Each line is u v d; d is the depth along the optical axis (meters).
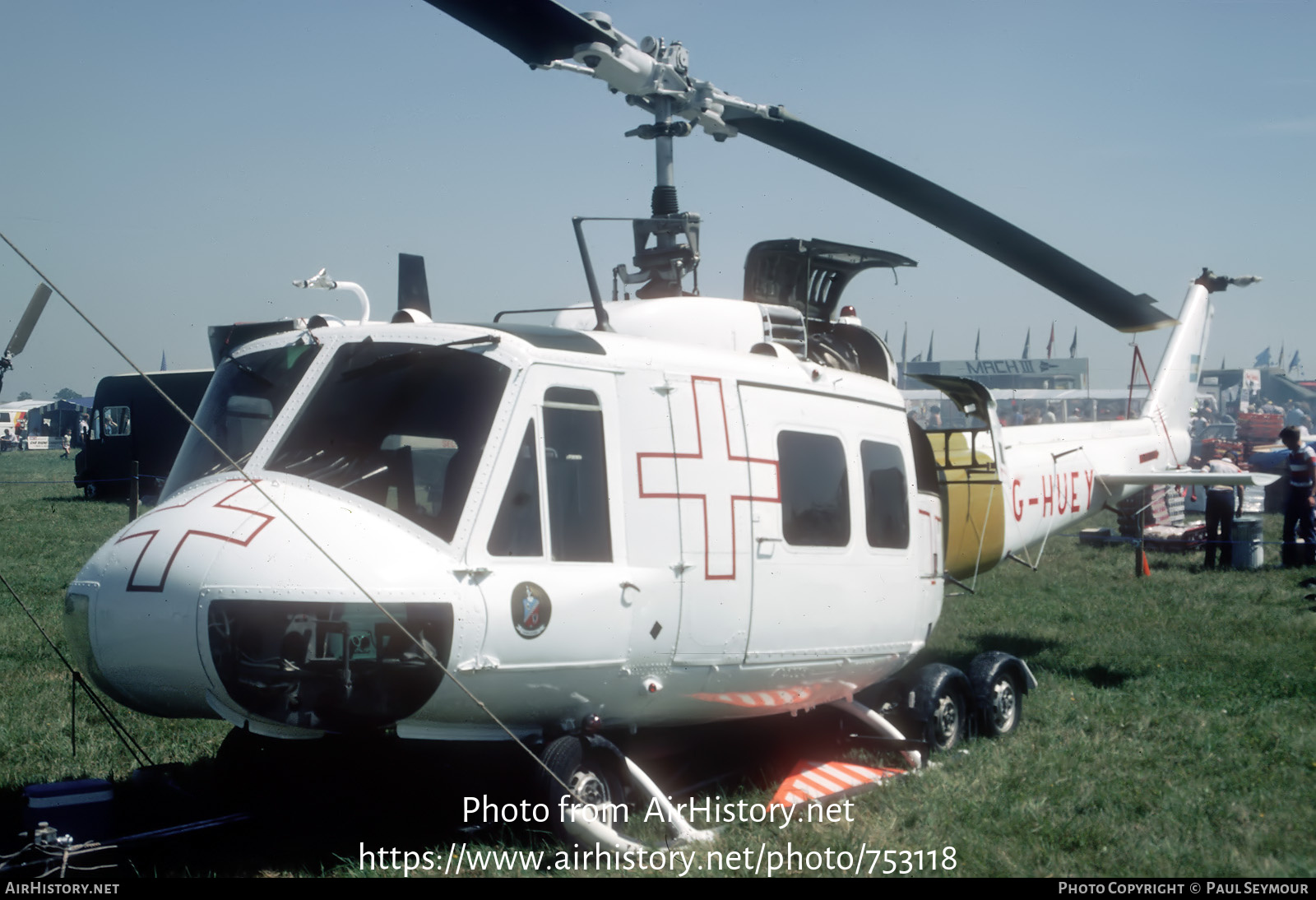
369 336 4.80
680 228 6.02
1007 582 13.27
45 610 10.65
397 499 4.36
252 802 5.09
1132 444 10.46
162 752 6.10
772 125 5.92
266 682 4.09
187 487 4.72
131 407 25.77
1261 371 48.41
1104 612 11.29
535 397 4.57
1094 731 6.80
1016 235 5.80
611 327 5.87
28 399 62.16
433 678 4.19
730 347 5.87
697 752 6.16
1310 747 6.25
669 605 4.86
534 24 4.73
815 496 5.69
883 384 6.56
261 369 4.96
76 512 22.25
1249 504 20.77
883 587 6.09
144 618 4.19
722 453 5.19
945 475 7.69
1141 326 6.30
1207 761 6.00
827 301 7.20
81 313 3.58
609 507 4.73
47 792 4.28
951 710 6.57
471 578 4.22
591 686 4.66
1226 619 10.80
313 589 4.00
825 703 6.15
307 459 4.53
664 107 5.80
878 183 5.92
